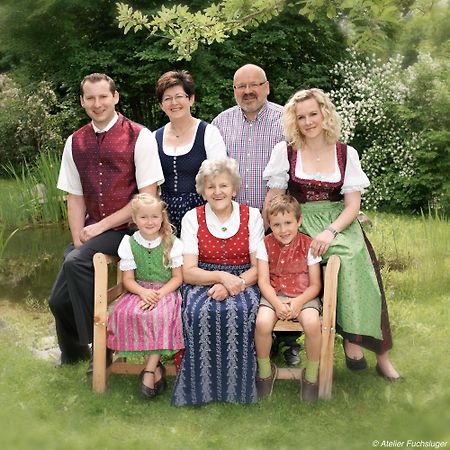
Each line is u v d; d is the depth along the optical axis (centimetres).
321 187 345
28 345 409
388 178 905
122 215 360
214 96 1038
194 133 377
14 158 1207
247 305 320
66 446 281
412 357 375
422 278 524
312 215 348
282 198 332
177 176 377
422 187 887
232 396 323
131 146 360
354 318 321
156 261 339
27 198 799
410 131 910
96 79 353
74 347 370
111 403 321
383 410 311
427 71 889
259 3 411
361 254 333
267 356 324
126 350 324
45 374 355
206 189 334
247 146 406
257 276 338
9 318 462
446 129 877
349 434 290
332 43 1091
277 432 293
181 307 330
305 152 351
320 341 320
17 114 1191
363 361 344
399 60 934
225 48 1041
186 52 423
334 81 1040
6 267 604
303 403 321
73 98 1203
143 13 1042
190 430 298
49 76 1208
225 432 296
